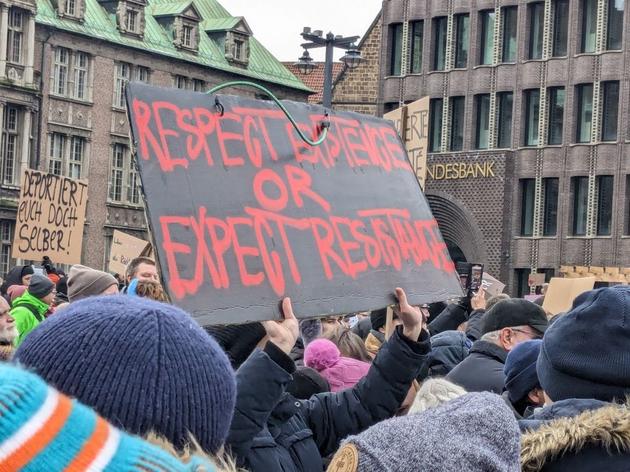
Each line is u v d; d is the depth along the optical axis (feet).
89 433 5.28
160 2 207.51
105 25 189.06
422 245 17.25
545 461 11.01
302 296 14.65
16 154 177.47
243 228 14.29
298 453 15.05
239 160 14.69
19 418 5.08
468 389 21.53
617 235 159.02
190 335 6.75
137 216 194.70
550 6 163.84
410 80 175.83
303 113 16.15
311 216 15.38
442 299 17.19
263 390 13.56
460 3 170.81
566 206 162.91
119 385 6.42
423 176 38.88
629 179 159.22
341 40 79.66
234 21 209.26
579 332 12.23
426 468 8.32
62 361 6.43
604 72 159.84
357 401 16.29
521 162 165.89
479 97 170.50
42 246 53.72
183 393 6.56
